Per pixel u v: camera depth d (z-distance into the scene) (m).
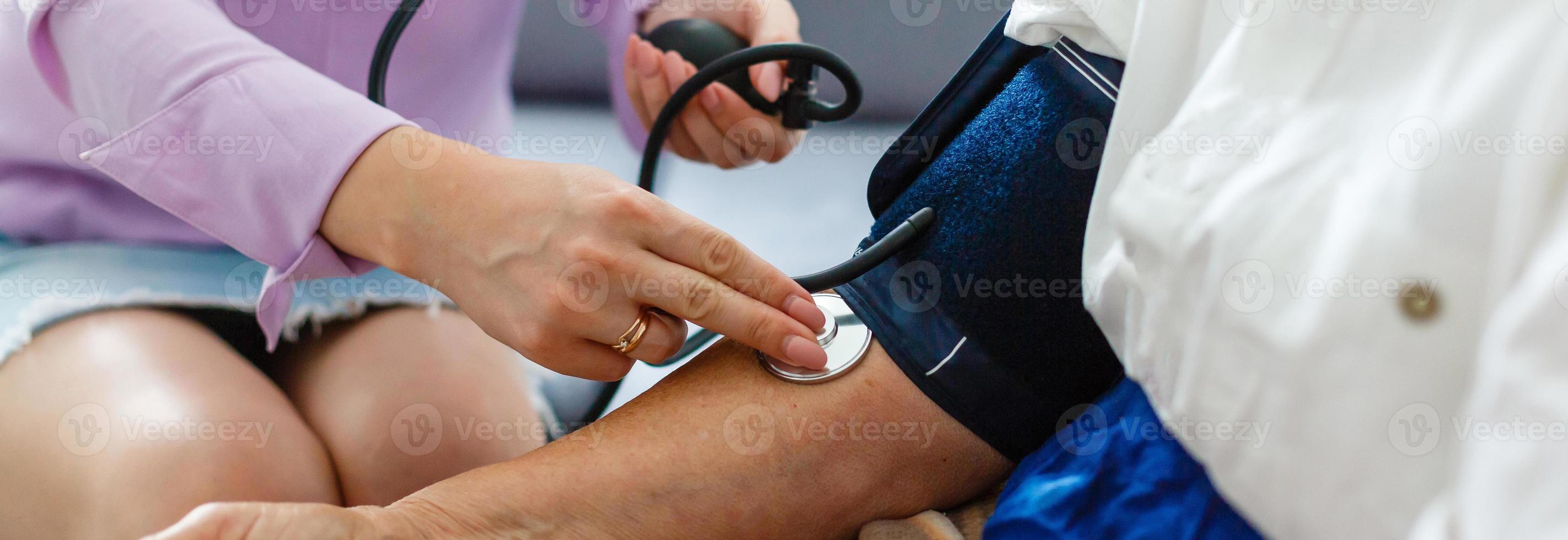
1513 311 0.30
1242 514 0.38
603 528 0.47
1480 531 0.29
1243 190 0.35
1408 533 0.33
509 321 0.50
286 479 0.60
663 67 0.81
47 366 0.61
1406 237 0.32
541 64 1.83
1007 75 0.53
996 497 0.55
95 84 0.62
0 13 0.69
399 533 0.43
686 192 1.59
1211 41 0.40
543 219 0.49
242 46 0.60
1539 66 0.32
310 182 0.54
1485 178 0.32
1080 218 0.46
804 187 1.61
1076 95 0.46
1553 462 0.28
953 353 0.49
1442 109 0.34
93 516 0.54
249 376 0.65
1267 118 0.36
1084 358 0.49
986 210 0.48
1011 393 0.49
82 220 0.73
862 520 0.51
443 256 0.52
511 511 0.46
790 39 0.83
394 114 0.57
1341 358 0.33
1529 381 0.29
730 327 0.47
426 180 0.52
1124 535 0.43
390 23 0.70
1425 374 0.32
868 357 0.50
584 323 0.48
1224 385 0.36
